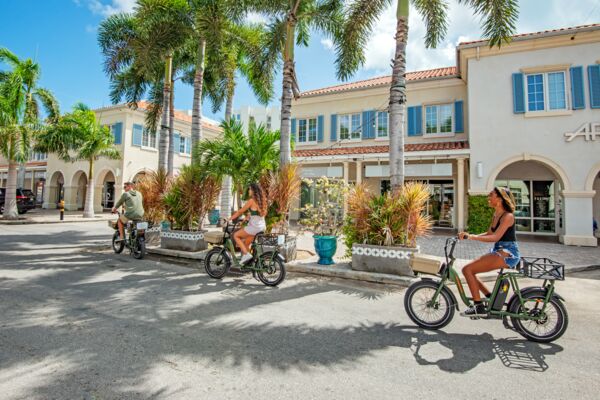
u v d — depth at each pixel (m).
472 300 4.07
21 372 2.88
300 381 2.84
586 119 11.74
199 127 12.19
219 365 3.08
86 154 18.81
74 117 18.20
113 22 12.85
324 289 5.90
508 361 3.29
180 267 7.46
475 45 12.86
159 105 16.19
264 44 11.72
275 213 8.20
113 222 9.08
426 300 4.27
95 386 2.69
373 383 2.83
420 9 9.67
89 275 6.50
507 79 12.82
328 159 15.37
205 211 9.38
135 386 2.70
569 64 12.00
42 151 17.98
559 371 3.11
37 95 17.97
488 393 2.71
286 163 8.78
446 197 15.94
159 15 11.73
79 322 4.05
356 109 17.75
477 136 13.03
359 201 7.32
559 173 11.93
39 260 7.84
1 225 15.53
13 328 3.83
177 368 3.01
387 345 3.61
